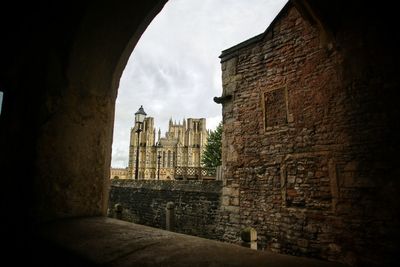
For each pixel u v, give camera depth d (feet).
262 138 21.50
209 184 26.37
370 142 14.87
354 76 15.79
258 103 22.25
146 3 8.01
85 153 7.73
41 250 5.26
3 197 6.52
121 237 5.07
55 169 6.93
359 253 14.76
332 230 16.19
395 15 13.61
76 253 4.44
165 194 32.04
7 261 5.67
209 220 25.53
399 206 13.46
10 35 7.13
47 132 6.83
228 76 25.11
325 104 17.43
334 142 16.67
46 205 6.63
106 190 8.40
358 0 13.88
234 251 4.21
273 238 19.58
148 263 3.75
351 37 15.69
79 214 7.38
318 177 17.37
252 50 23.38
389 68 14.16
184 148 199.00
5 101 7.14
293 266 3.51
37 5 6.95
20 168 6.59
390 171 13.92
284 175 19.49
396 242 13.39
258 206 21.07
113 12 7.48
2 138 6.84
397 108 13.85
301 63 19.36
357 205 15.12
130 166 190.60
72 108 7.48
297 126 19.10
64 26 7.05
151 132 197.36
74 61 7.37
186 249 4.30
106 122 8.46
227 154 24.21
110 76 8.58
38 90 6.86
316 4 14.75
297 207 18.38
